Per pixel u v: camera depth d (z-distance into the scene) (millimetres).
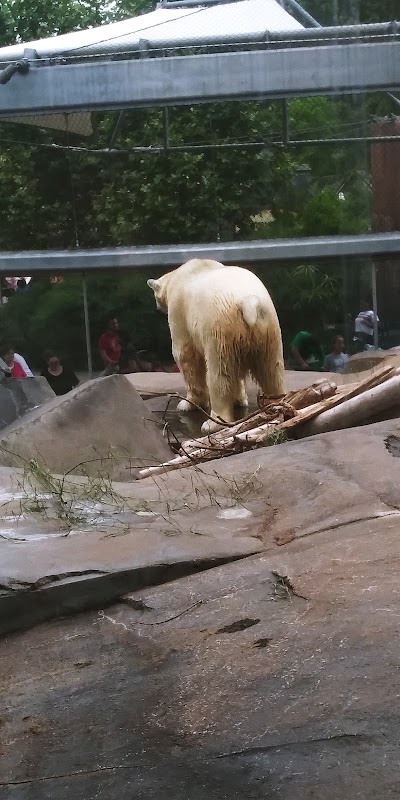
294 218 12453
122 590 3377
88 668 2932
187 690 2674
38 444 5754
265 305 7305
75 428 5895
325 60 10992
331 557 3352
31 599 3270
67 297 12383
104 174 13102
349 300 10992
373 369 7812
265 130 12656
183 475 4828
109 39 11453
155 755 2385
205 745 2387
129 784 2268
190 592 3275
